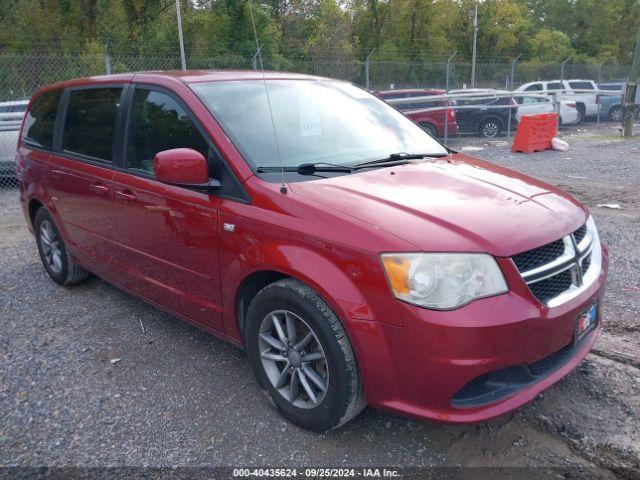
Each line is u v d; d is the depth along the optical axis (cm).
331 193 288
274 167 314
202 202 321
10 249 655
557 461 269
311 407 286
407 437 290
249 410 316
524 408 308
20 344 403
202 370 360
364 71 1872
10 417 315
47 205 481
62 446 289
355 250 254
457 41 4794
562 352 281
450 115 1642
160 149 358
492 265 246
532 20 5738
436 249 243
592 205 770
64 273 495
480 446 282
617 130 1986
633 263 523
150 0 2358
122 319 441
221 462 275
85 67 1555
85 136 434
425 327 238
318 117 372
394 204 275
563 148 1356
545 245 264
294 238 276
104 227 413
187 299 353
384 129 397
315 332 272
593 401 312
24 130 536
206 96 347
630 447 275
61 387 344
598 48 5494
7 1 2453
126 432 299
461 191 298
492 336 237
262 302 294
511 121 1861
